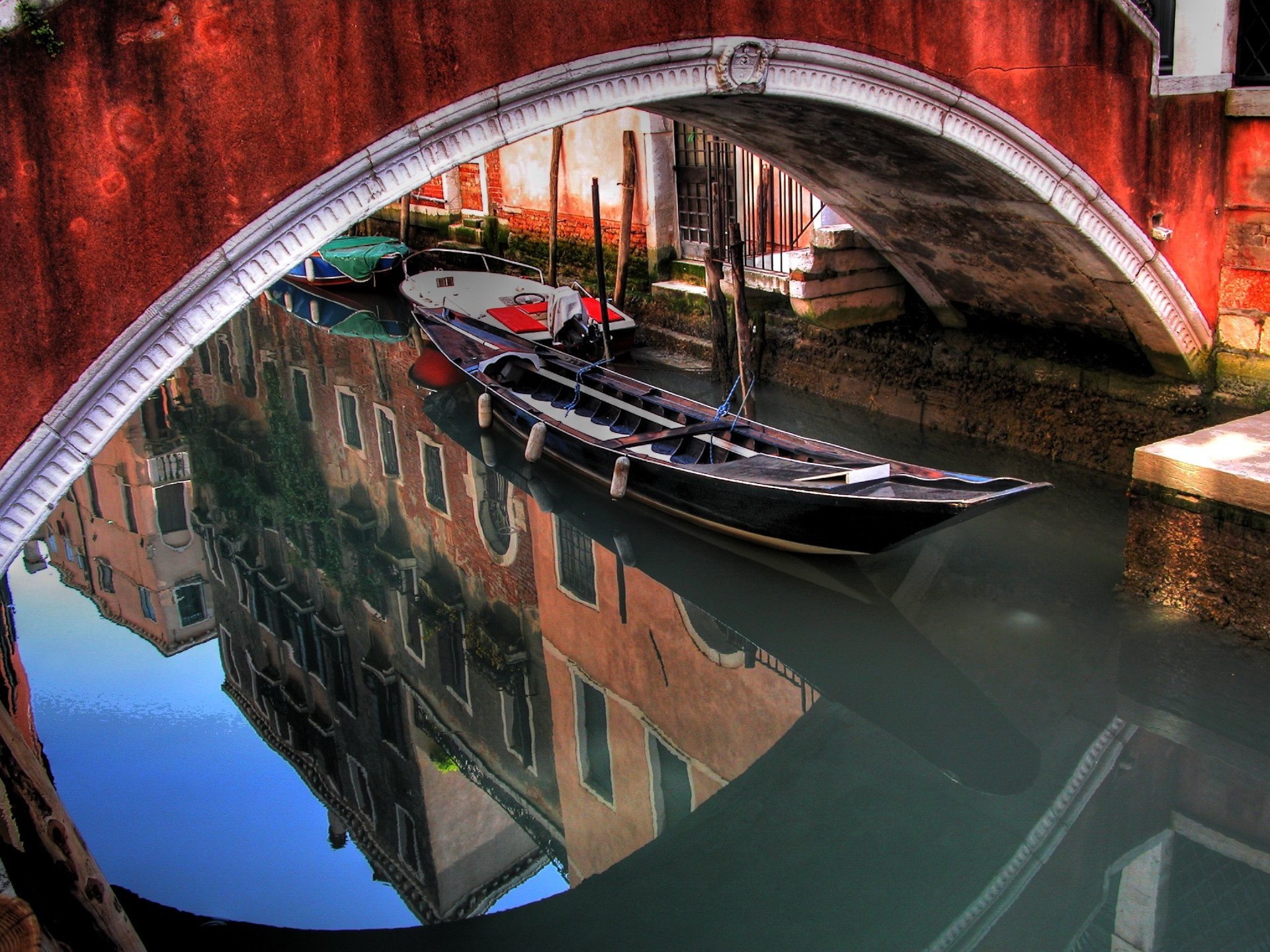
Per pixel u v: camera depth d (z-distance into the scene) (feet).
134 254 14.07
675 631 21.84
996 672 18.97
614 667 22.04
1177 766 16.53
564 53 16.88
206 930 15.67
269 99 14.69
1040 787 16.43
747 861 16.28
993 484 18.25
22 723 17.30
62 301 13.64
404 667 23.76
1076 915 14.01
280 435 37.04
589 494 27.04
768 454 23.45
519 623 24.82
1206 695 17.62
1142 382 24.38
